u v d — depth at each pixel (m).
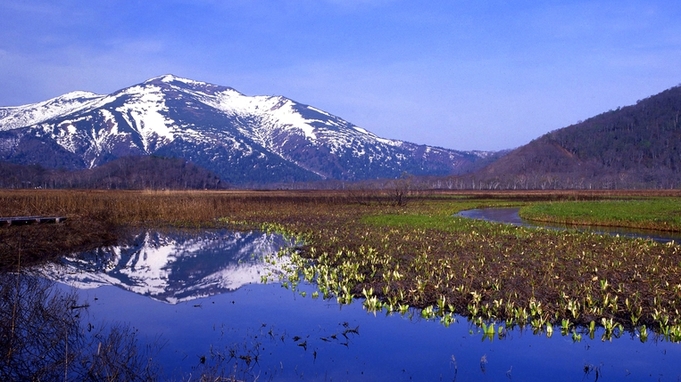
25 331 11.27
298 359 10.87
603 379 9.84
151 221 40.75
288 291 16.95
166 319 13.70
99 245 27.77
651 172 155.38
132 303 15.51
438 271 17.83
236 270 21.05
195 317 13.88
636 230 35.03
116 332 12.11
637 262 19.73
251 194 85.12
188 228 36.84
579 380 9.84
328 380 9.80
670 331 11.91
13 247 21.30
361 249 23.17
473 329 12.62
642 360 10.73
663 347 11.41
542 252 22.34
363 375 10.08
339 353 11.17
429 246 23.70
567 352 11.21
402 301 15.01
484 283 16.16
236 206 51.62
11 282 15.63
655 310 12.87
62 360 10.02
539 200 70.94
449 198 75.69
